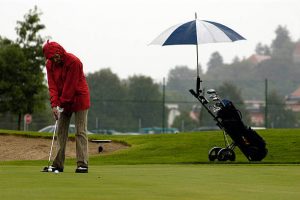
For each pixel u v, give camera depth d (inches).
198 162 1797.5
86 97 1317.7
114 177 1161.4
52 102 1307.8
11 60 4210.1
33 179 1101.7
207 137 2401.6
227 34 1820.9
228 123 1795.0
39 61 4318.4
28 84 4237.2
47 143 2461.9
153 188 975.0
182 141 2340.1
